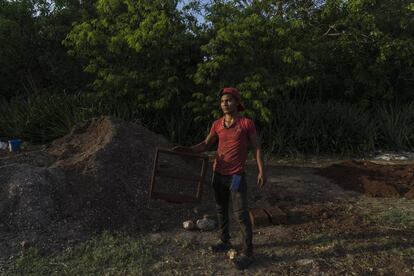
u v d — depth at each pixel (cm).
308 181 693
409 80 1217
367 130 1016
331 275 368
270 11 973
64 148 657
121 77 909
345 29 1180
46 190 492
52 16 1297
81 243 435
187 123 998
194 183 589
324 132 977
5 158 594
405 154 984
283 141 955
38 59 1291
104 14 984
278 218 489
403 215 514
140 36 878
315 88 1208
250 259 387
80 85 1327
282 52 888
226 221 416
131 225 480
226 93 379
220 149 388
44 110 1040
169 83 923
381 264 388
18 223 452
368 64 1173
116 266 388
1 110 1147
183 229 480
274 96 923
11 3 1273
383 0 1261
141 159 591
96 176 527
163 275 373
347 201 585
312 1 1166
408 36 1195
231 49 877
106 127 655
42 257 407
